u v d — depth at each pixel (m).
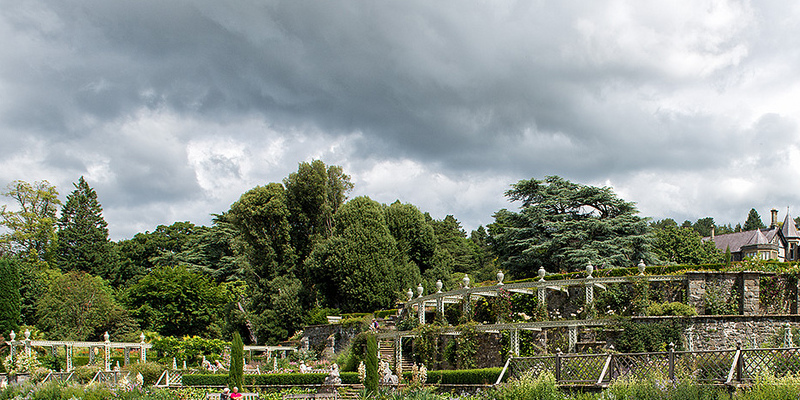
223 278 60.06
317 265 48.41
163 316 48.50
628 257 37.69
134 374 31.20
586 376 17.14
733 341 22.52
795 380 13.00
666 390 13.80
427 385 24.11
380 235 48.38
